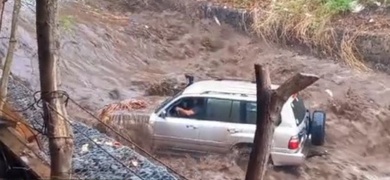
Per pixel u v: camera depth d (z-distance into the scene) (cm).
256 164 498
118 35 1797
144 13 2005
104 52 1686
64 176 535
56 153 534
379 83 1509
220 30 1880
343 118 1333
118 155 734
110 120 1123
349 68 1605
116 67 1639
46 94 538
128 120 1129
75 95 1412
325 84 1502
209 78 1595
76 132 834
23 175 646
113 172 673
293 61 1669
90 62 1616
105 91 1477
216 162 1110
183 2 2002
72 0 1930
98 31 1767
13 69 1325
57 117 538
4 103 782
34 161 654
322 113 1191
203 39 1848
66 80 1488
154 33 1872
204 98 1122
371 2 1748
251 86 1166
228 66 1695
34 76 1334
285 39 1770
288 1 1828
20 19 1577
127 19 1936
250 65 1688
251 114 1107
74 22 1756
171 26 1925
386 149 1230
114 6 2014
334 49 1675
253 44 1794
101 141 795
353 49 1642
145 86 1530
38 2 525
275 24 1791
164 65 1712
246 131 1101
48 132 537
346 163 1148
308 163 1133
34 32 1548
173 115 1133
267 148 495
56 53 541
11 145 678
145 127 1131
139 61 1711
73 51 1619
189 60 1748
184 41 1844
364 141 1250
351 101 1401
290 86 479
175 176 723
